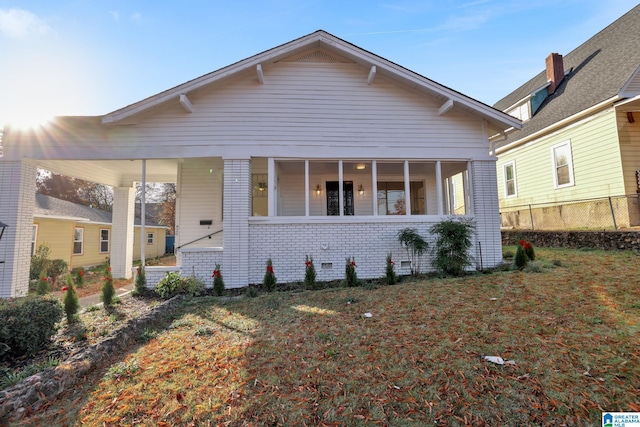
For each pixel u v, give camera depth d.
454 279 6.77
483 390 2.71
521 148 14.38
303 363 3.35
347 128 8.20
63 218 13.09
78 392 2.98
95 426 2.48
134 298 6.93
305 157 8.05
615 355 3.09
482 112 8.12
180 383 3.06
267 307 5.52
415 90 8.41
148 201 34.59
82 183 30.75
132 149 7.77
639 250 7.88
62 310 4.54
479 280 6.40
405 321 4.39
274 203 8.05
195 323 4.88
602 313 4.11
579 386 2.67
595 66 12.59
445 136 8.41
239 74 7.95
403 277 7.75
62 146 7.66
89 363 3.42
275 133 8.02
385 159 8.30
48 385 2.89
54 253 13.02
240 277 7.63
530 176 13.81
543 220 12.99
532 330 3.78
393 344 3.68
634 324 3.71
